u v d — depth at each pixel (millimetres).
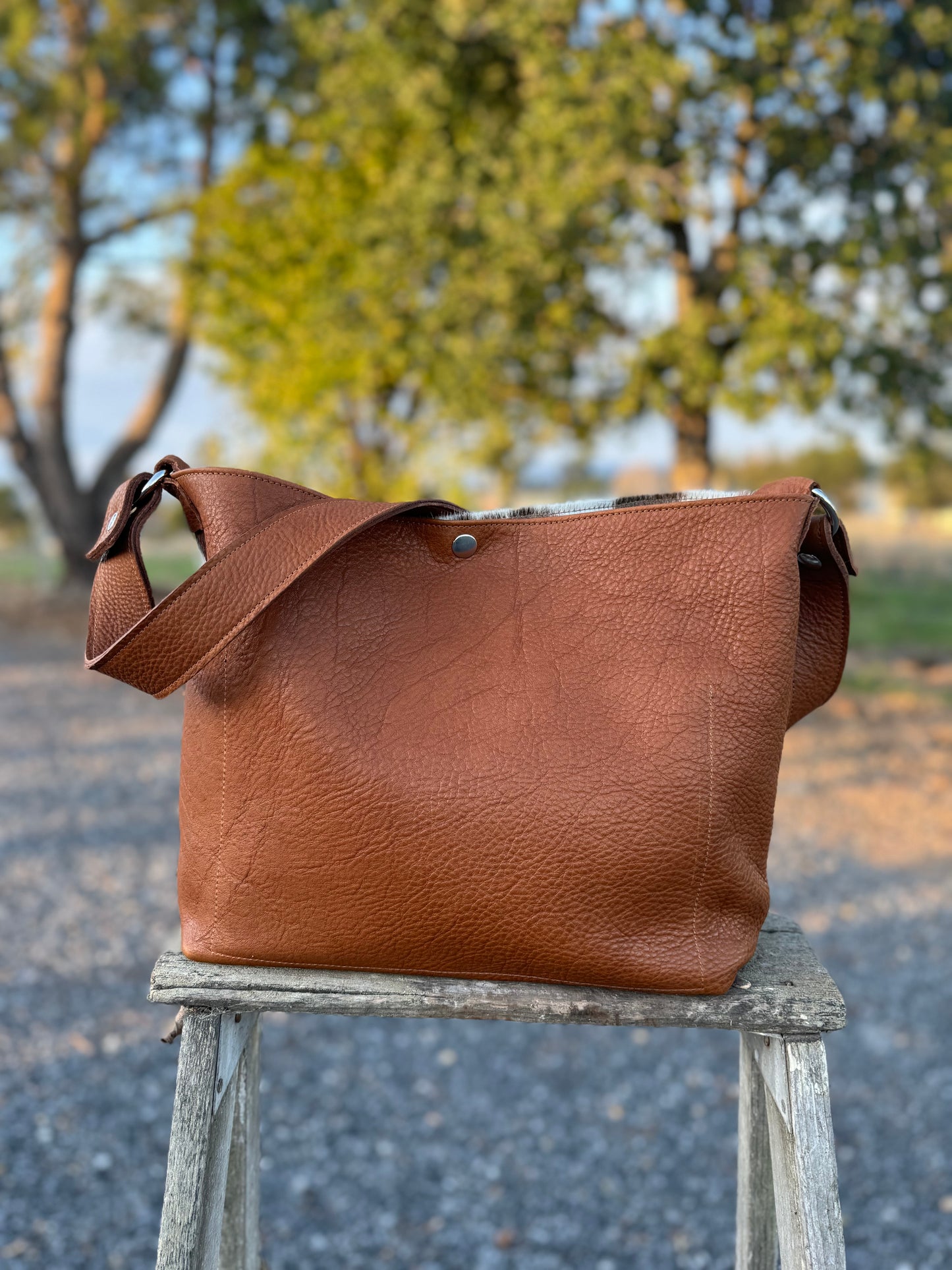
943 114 6844
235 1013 1065
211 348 10641
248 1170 1229
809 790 4758
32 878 3586
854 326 7453
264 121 11602
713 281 7844
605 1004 979
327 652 1018
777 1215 1058
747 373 6953
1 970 2867
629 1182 2059
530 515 1103
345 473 10602
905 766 5148
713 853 973
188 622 961
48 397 12266
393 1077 2426
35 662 8367
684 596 1012
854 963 3010
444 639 1033
